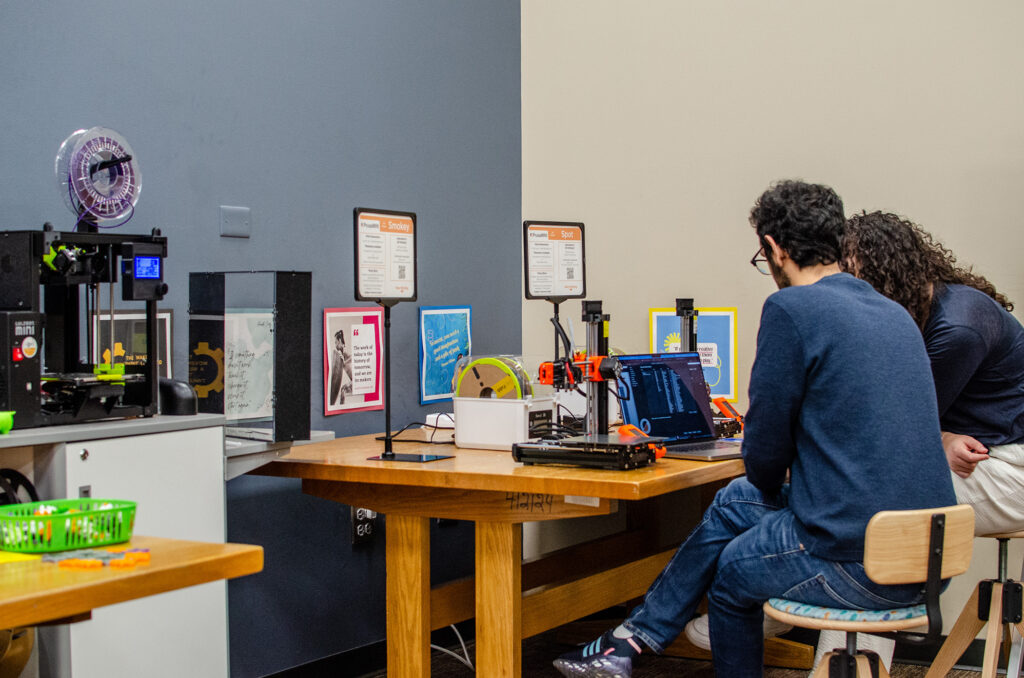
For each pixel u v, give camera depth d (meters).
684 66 3.91
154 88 2.79
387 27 3.53
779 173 3.78
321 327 3.29
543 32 4.16
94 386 2.20
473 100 3.94
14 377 2.07
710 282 3.88
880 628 2.11
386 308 2.78
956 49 3.52
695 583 2.59
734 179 3.84
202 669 2.32
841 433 2.17
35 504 1.66
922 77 3.57
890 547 2.03
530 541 4.14
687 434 2.97
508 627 2.58
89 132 2.33
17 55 2.49
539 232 3.21
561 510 2.49
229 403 2.69
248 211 3.04
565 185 4.12
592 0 4.05
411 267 2.84
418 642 2.70
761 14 3.79
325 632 3.30
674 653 3.64
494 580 2.60
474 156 3.94
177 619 2.27
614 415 3.40
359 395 3.42
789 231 2.41
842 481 2.15
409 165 3.63
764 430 2.29
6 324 2.06
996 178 3.48
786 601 2.27
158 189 2.79
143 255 2.30
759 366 2.28
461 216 3.88
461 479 2.44
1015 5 3.44
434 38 3.74
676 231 3.93
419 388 3.69
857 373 2.16
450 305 3.83
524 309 4.21
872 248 2.78
